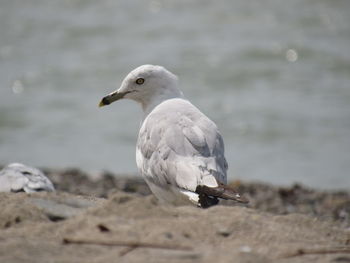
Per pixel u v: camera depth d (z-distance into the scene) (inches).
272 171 680.4
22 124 835.4
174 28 1234.0
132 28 1236.5
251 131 789.2
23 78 1008.9
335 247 213.9
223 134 785.6
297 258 204.5
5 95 936.9
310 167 690.8
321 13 1299.2
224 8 1334.9
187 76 997.2
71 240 204.5
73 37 1207.6
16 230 216.8
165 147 275.1
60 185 528.1
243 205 490.0
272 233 220.8
